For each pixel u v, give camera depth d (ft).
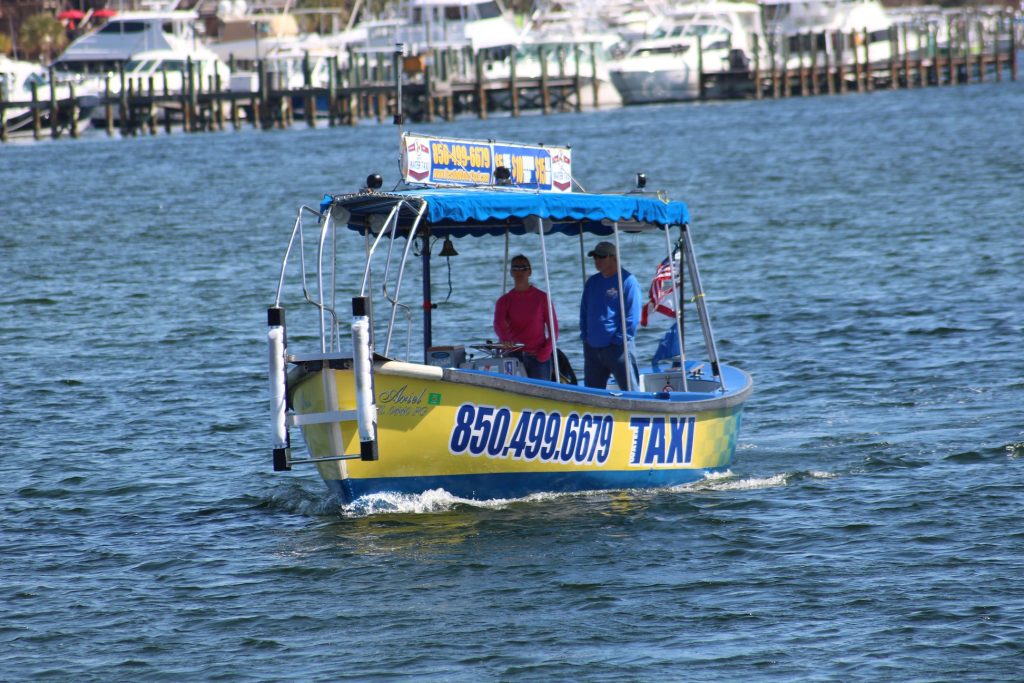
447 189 145.07
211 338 259.60
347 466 137.80
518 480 145.18
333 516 143.74
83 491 159.22
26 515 149.89
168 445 180.86
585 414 145.18
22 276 350.64
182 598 122.83
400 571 126.82
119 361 238.89
